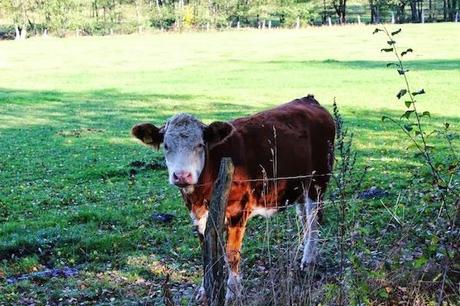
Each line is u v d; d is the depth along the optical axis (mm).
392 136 21422
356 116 26312
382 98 31125
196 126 7531
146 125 7781
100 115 29906
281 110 8977
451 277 5992
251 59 55062
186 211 13156
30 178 17609
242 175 7945
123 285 9117
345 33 74625
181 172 7273
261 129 8336
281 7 97500
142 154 20734
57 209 14000
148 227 12102
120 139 23719
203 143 7535
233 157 7863
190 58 58250
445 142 19422
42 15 98375
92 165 19094
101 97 35875
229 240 8070
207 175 7715
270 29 89188
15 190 16016
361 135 21734
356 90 34188
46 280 9516
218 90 36875
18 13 95562
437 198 7324
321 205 8547
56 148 22266
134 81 43125
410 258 6344
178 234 11422
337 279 5934
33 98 35750
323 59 52031
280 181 8406
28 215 13555
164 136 7559
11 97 36000
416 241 6703
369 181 13977
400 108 28031
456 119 24641
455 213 5727
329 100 31297
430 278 6012
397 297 5883
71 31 96312
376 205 11969
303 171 8797
